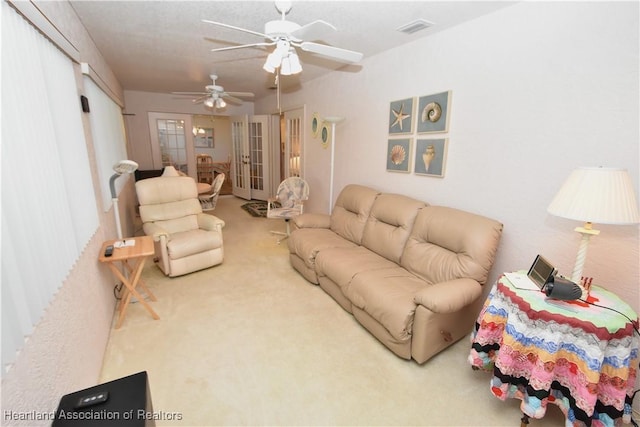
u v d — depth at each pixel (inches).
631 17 59.7
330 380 71.9
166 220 138.0
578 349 52.4
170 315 97.0
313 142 183.6
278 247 162.9
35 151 47.9
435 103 102.0
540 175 77.3
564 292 55.6
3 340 34.9
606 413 54.2
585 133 68.3
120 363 75.5
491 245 80.0
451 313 77.3
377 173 133.3
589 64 66.2
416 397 67.9
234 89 218.7
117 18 92.1
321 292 114.1
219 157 406.9
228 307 102.4
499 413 64.5
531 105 77.4
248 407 64.2
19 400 37.3
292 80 181.8
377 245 110.7
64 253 55.9
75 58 74.3
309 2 79.2
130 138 247.3
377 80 127.5
